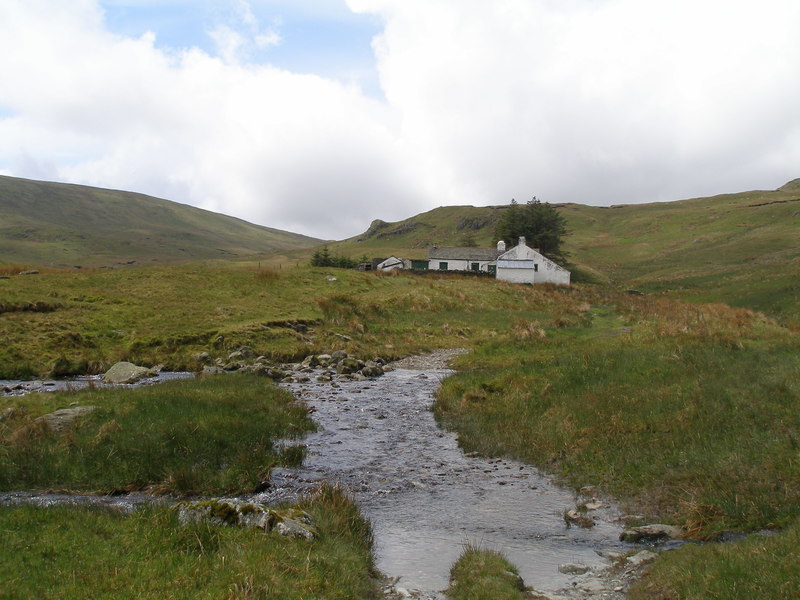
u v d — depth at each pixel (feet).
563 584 27.14
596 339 119.55
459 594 25.04
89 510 31.63
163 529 28.12
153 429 48.62
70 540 26.45
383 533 33.96
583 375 70.08
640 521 35.70
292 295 159.33
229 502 30.91
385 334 139.03
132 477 41.52
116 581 22.57
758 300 193.77
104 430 47.29
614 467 44.83
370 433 58.80
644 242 578.66
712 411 50.80
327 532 30.60
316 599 22.58
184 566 24.11
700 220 634.84
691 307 168.14
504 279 286.25
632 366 70.44
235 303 141.59
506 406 64.64
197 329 115.14
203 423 51.55
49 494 38.24
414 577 27.89
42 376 87.30
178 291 146.10
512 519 36.68
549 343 116.06
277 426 56.49
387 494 41.11
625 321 154.51
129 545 26.27
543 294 218.18
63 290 132.67
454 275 264.31
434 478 45.06
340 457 50.08
